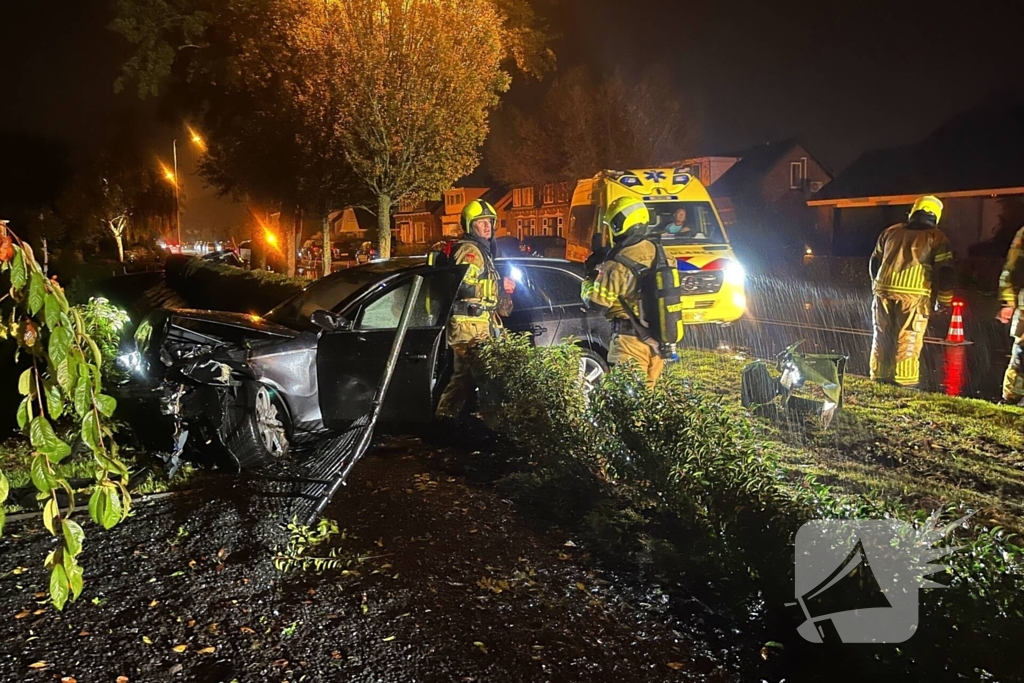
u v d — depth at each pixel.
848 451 6.09
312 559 4.49
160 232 59.88
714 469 4.04
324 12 12.41
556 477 5.38
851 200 31.58
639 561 4.27
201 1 21.83
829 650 3.29
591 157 31.75
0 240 2.06
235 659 3.54
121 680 3.40
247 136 21.14
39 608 3.99
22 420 2.15
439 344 6.60
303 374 6.34
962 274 20.84
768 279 25.06
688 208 12.55
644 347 5.77
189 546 4.67
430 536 4.78
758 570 3.63
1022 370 7.44
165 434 6.30
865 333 14.24
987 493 5.19
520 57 14.25
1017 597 2.78
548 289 7.71
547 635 3.68
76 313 2.25
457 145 13.44
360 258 36.62
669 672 3.37
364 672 3.42
